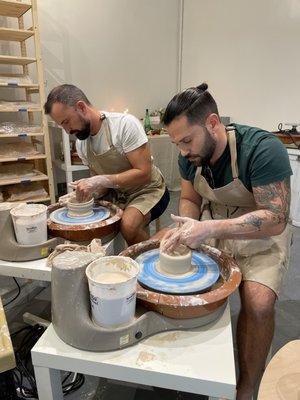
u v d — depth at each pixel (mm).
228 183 1208
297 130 3061
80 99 1488
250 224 1007
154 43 3941
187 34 4047
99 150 1681
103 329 726
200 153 1100
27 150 2734
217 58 3900
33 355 746
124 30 3648
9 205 1115
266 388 583
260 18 3482
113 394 1250
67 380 1301
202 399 1216
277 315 1690
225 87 3936
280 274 1108
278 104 3631
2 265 1060
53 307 769
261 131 1164
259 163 1076
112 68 3689
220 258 1021
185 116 1019
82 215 1330
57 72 3336
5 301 1779
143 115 4121
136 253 1065
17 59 2561
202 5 3820
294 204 2861
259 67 3639
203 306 777
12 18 2938
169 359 720
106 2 3434
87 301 750
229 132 1166
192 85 4199
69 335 741
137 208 1562
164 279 908
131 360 716
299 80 3432
